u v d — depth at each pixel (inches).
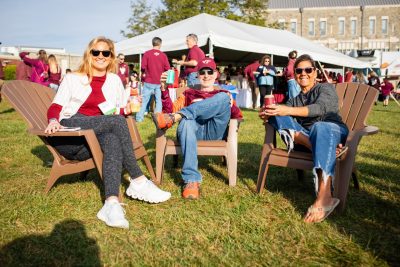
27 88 122.3
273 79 409.7
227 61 816.9
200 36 403.5
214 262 76.5
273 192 122.4
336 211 103.5
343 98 132.1
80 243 83.4
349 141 105.1
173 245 83.8
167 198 107.8
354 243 85.0
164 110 127.3
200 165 159.8
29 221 94.9
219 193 120.5
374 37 1697.8
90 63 115.8
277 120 114.4
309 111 109.0
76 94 114.1
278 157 113.0
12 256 77.3
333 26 1722.4
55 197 112.0
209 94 129.0
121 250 80.9
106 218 93.7
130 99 129.6
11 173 143.9
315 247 83.2
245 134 245.8
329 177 98.5
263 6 1073.5
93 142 101.7
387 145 212.1
